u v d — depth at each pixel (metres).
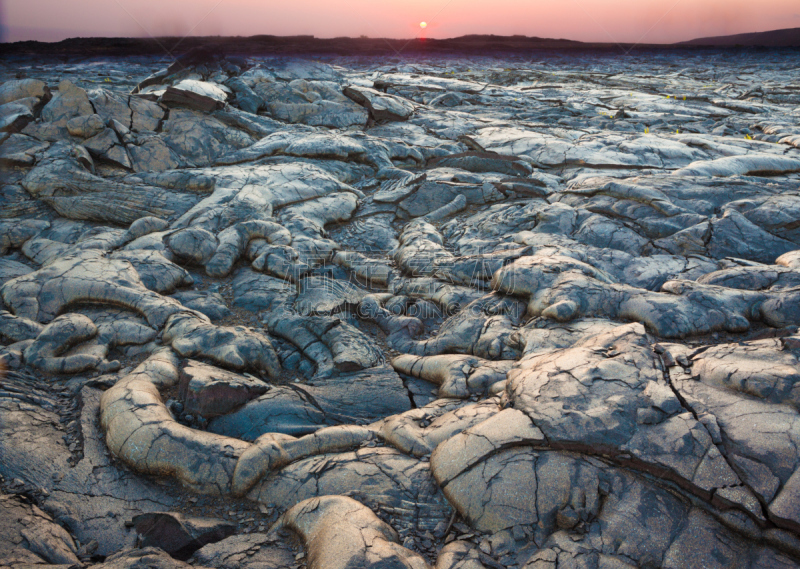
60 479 3.18
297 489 3.14
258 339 4.73
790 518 2.34
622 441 2.86
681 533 2.50
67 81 9.54
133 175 8.52
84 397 3.96
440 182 8.81
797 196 6.93
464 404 3.89
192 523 2.92
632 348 3.62
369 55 40.56
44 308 5.03
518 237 6.99
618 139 11.12
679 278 5.64
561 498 2.70
